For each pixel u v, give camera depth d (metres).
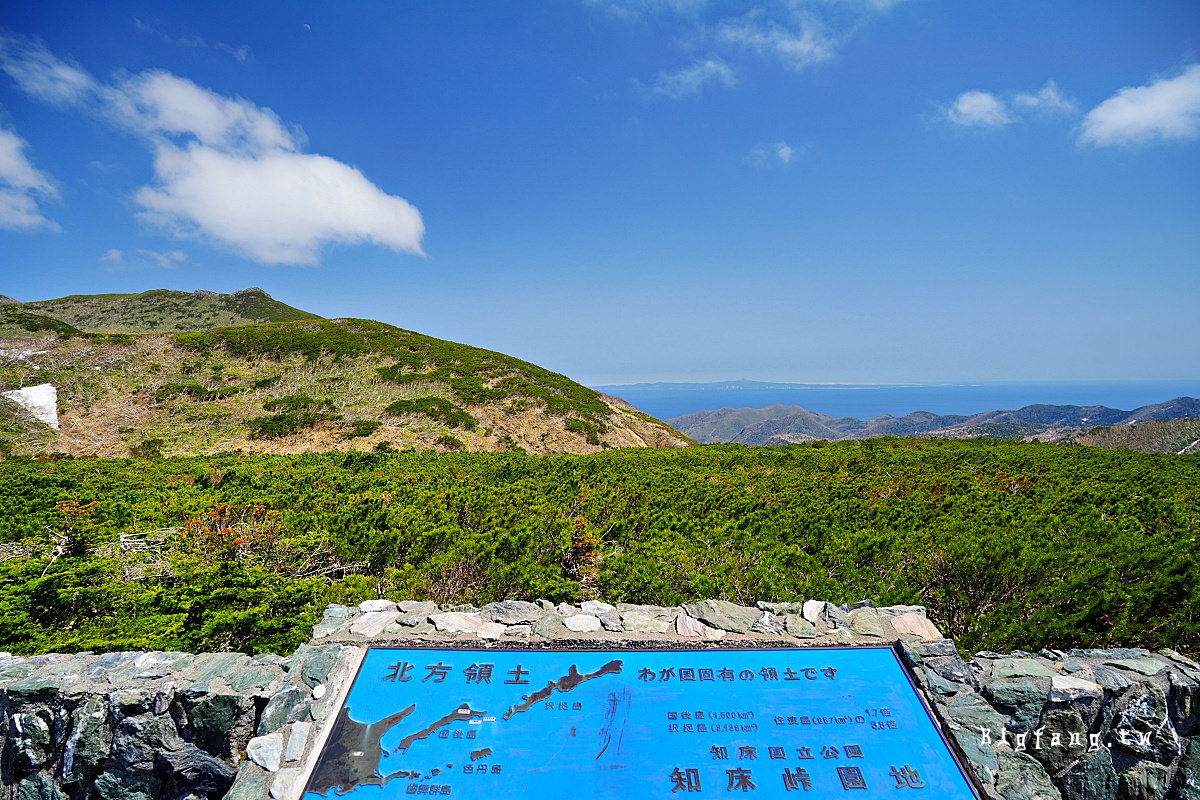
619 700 4.16
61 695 4.33
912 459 19.28
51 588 6.44
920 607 5.62
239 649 5.85
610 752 3.77
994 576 7.13
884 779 3.67
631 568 7.62
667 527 10.40
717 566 7.64
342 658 4.54
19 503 12.07
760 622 5.32
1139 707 4.40
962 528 9.50
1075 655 4.88
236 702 4.21
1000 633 6.04
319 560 8.48
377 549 8.68
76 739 4.23
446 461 21.02
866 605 5.85
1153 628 6.25
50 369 35.75
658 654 4.61
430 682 4.33
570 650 4.64
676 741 3.85
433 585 7.62
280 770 3.74
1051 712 4.32
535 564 7.83
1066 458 18.38
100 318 91.81
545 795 3.51
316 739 3.89
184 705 4.28
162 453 29.25
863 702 4.20
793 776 3.66
